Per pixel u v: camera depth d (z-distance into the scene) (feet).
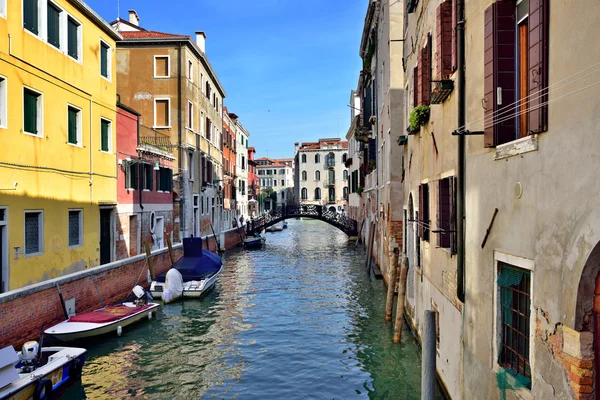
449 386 20.98
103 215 48.49
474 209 16.85
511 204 13.51
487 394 15.46
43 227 36.47
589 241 9.52
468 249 17.60
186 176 75.36
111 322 33.78
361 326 38.83
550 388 11.27
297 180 236.43
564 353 10.61
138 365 30.50
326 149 222.89
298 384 27.40
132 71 75.72
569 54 10.26
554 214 11.01
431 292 25.93
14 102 33.35
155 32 78.07
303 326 39.60
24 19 34.55
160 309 45.39
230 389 26.89
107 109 47.42
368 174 77.61
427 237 27.30
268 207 256.73
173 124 75.10
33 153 35.35
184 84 75.31
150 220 60.80
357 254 91.71
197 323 40.68
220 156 106.83
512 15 14.01
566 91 10.41
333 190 222.89
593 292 9.95
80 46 42.34
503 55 14.03
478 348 16.42
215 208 98.99
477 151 16.49
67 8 39.99
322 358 31.55
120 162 51.21
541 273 11.70
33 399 22.39
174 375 28.91
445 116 21.42
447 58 20.30
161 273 54.29
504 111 14.01
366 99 77.15
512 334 14.03
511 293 14.05
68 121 40.55
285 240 127.13
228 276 66.23
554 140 10.98
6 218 32.42
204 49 91.56
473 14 16.88
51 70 37.63
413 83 31.89
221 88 104.83
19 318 27.86
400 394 25.49
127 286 44.32
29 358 24.00
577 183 9.99
